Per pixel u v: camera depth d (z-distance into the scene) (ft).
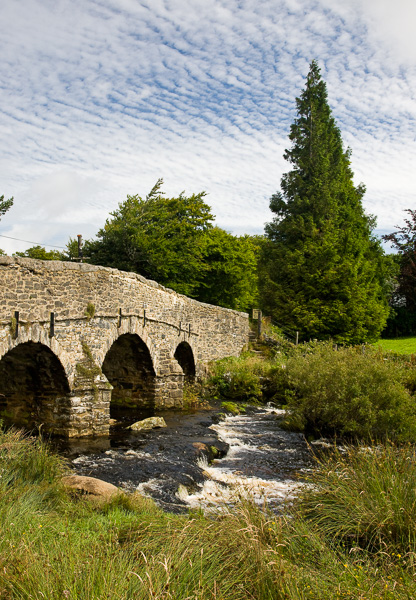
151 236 88.17
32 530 17.12
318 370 49.88
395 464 21.24
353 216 111.96
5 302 32.78
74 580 13.03
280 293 102.42
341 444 43.98
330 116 118.93
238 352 87.81
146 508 23.03
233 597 13.58
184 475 32.60
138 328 52.90
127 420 51.13
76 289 41.34
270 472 35.78
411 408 44.88
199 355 73.20
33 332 35.70
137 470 32.78
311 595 13.65
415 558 15.47
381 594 13.44
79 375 41.63
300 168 115.44
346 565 14.78
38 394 41.98
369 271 106.11
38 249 106.32
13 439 27.78
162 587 13.02
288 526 18.13
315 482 23.08
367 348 76.38
